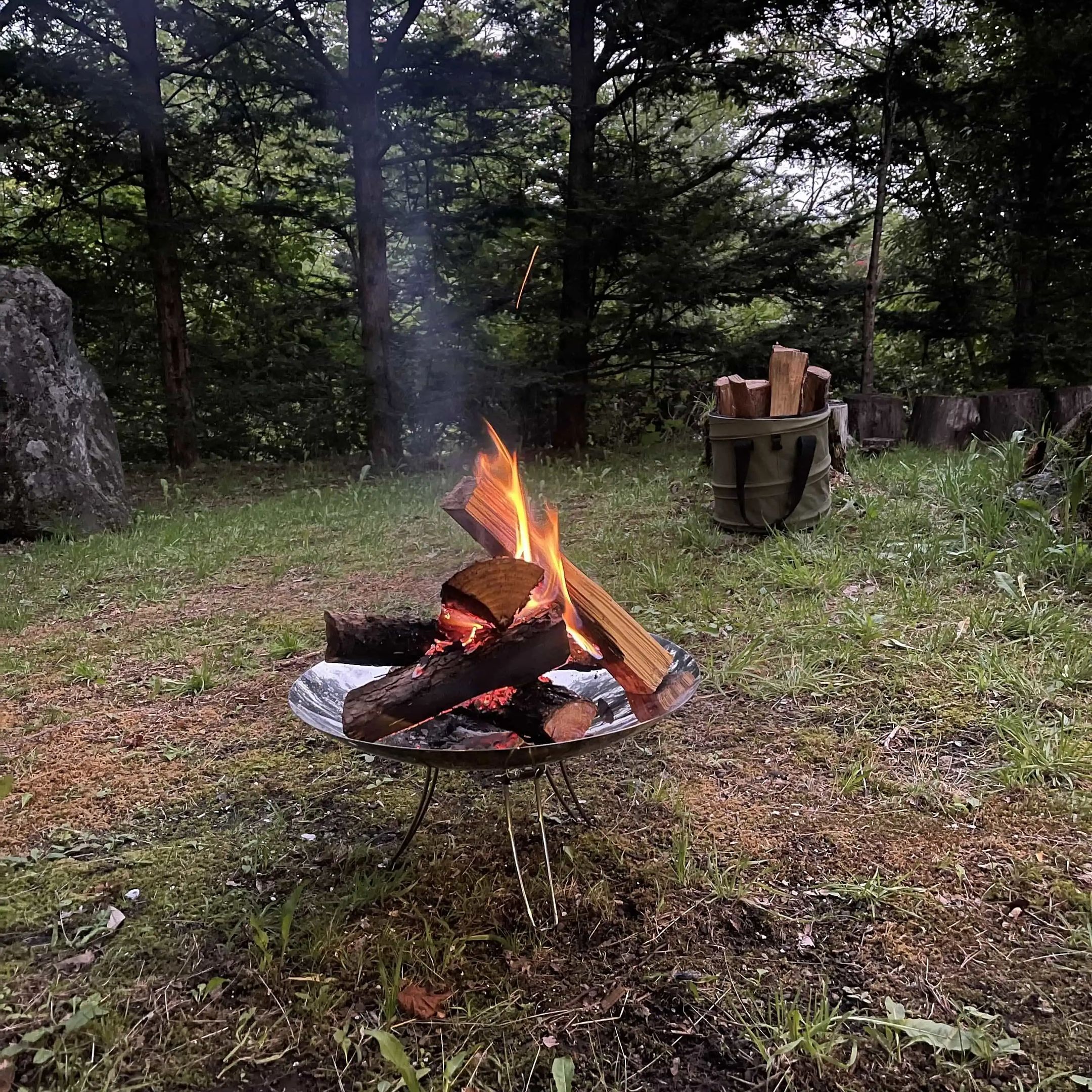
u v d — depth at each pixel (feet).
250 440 33.09
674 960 5.57
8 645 12.42
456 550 16.60
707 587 12.61
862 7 25.98
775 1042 4.88
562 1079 4.60
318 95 28.22
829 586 12.07
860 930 5.79
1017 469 14.85
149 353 31.99
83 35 28.07
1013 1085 4.59
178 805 7.83
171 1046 5.02
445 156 30.83
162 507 23.44
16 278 19.95
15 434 19.25
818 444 14.61
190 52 28.55
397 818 7.43
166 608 13.91
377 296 28.30
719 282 27.61
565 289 29.94
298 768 8.45
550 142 32.09
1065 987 5.21
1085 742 7.86
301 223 33.47
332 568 15.78
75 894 6.50
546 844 6.38
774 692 9.36
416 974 5.49
